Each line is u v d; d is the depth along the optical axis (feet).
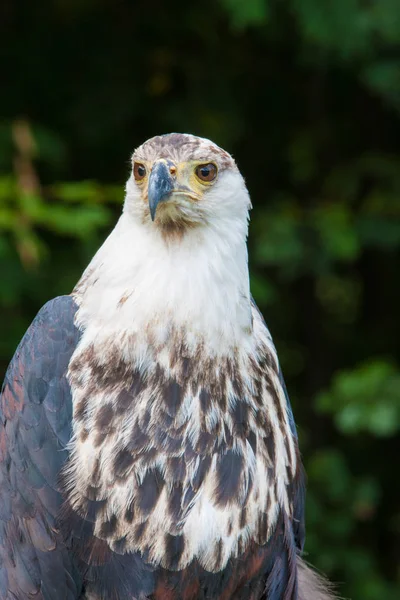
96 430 21.43
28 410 22.27
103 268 22.44
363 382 38.83
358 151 47.26
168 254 22.09
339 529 41.42
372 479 42.80
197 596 21.94
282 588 23.07
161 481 21.34
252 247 43.06
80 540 21.50
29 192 37.68
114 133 45.11
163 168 22.04
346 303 50.96
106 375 21.67
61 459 21.72
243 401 22.21
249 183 47.70
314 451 44.98
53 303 23.38
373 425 38.09
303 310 49.83
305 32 40.04
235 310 22.31
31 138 39.81
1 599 22.12
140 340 21.65
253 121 47.32
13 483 22.21
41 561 21.79
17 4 45.16
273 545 22.66
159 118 45.16
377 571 43.32
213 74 45.73
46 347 22.56
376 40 41.06
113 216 41.83
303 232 42.27
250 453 22.11
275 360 23.53
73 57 45.44
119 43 45.62
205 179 22.31
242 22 38.93
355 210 44.88
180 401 21.61
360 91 47.44
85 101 44.88
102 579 21.58
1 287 37.99
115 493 21.25
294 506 23.70
